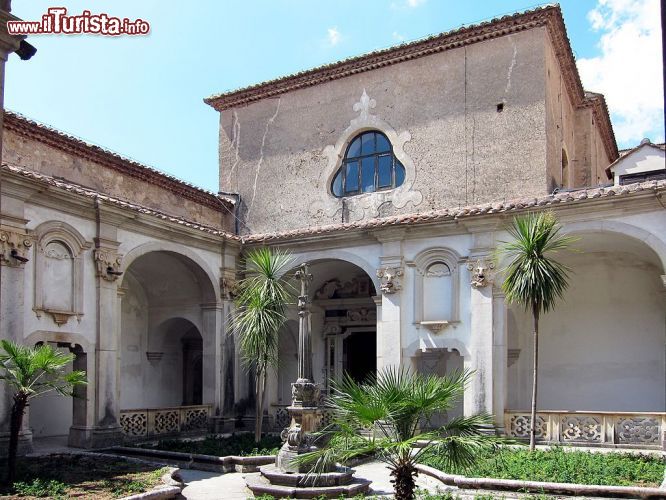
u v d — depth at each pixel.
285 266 18.94
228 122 22.72
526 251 13.41
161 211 18.92
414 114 19.41
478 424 7.42
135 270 19.39
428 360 19.25
